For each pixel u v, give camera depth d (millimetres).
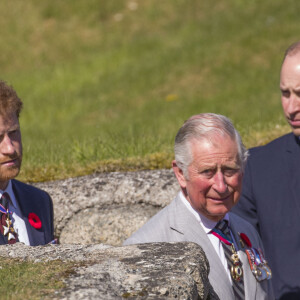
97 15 77375
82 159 21219
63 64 69125
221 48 64625
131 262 7270
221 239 9797
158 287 6555
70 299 6195
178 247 7840
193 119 9258
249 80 57625
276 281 12336
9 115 9836
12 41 73875
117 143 22812
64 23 76500
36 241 10781
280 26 65938
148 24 74688
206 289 7492
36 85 64312
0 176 10031
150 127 40938
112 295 6359
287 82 11875
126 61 67000
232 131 9164
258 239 10781
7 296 6285
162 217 10125
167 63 63938
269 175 12922
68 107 57938
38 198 11352
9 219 10461
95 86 62250
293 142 12984
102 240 16766
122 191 17484
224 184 9000
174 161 9688
